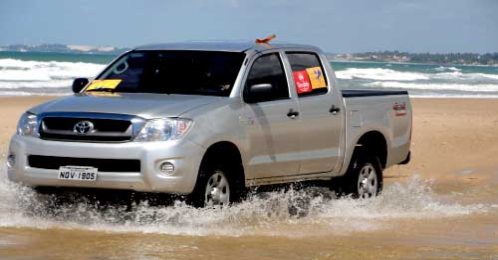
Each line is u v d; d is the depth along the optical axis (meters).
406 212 13.36
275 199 12.51
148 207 10.91
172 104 11.02
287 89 12.44
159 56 12.43
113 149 10.50
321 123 12.80
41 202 11.32
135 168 10.51
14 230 10.37
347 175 13.45
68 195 11.02
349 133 13.36
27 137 11.01
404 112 14.76
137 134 10.55
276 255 9.55
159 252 9.37
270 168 11.95
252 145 11.60
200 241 10.09
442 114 33.78
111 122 10.62
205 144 10.84
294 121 12.30
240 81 11.74
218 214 11.09
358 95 13.72
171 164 10.53
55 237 10.05
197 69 12.02
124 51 12.84
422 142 23.31
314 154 12.72
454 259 9.62
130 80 12.20
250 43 12.52
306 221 11.98
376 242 10.64
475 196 15.70
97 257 9.04
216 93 11.65
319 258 9.49
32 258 8.93
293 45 12.95
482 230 11.89
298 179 12.58
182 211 10.84
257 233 10.82
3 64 66.25
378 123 13.98
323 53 13.41
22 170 10.92
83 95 11.75
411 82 75.00
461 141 23.69
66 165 10.70
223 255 9.39
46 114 10.94
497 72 128.38
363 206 13.51
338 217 12.52
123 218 11.08
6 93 43.81
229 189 11.32
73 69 66.50
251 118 11.61
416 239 10.98
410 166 19.58
